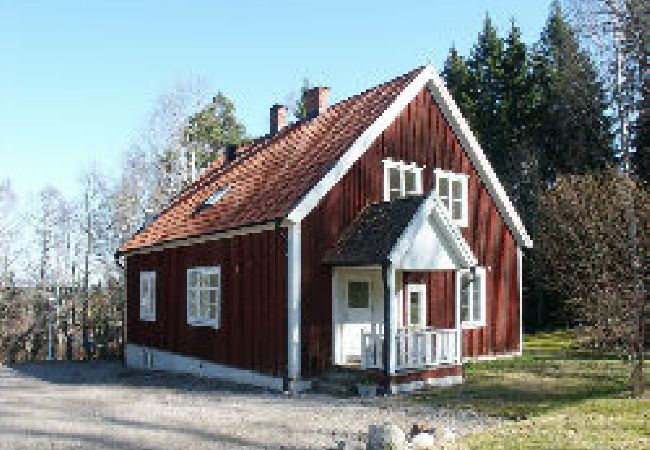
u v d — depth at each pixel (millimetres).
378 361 15164
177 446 10430
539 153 36062
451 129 20578
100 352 39000
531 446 9266
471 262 16594
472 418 11992
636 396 13070
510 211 21828
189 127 44906
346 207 17031
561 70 37906
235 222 17594
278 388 15922
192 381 18766
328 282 16391
